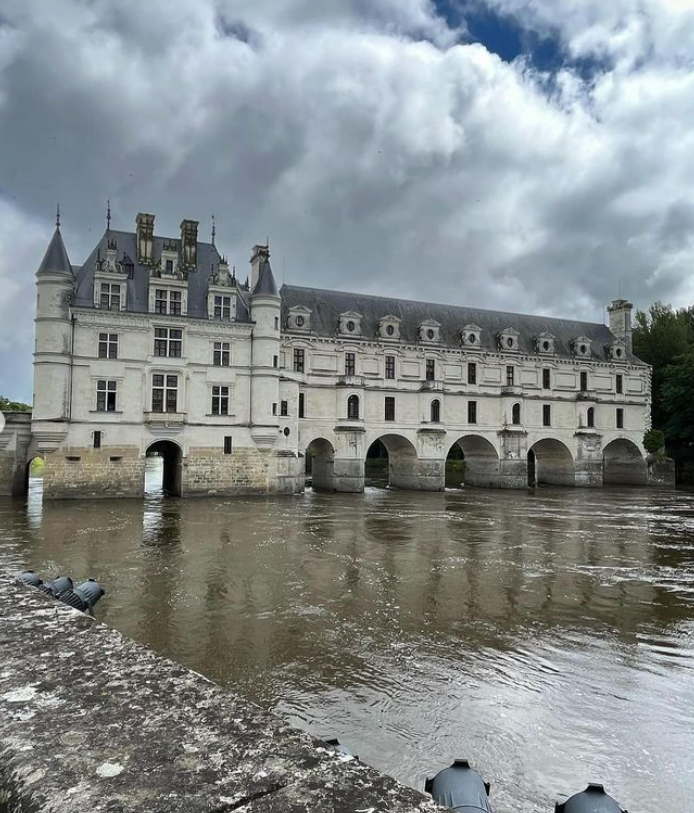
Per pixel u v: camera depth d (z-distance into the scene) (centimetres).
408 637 1535
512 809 845
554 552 2723
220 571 2194
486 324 7119
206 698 336
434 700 1177
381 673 1303
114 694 337
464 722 1091
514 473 6519
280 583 2041
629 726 1088
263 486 4944
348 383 5750
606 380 7300
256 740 288
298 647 1446
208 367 4800
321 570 2248
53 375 4253
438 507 4553
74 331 4409
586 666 1362
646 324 8956
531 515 4131
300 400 5656
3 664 379
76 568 2191
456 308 7131
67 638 434
